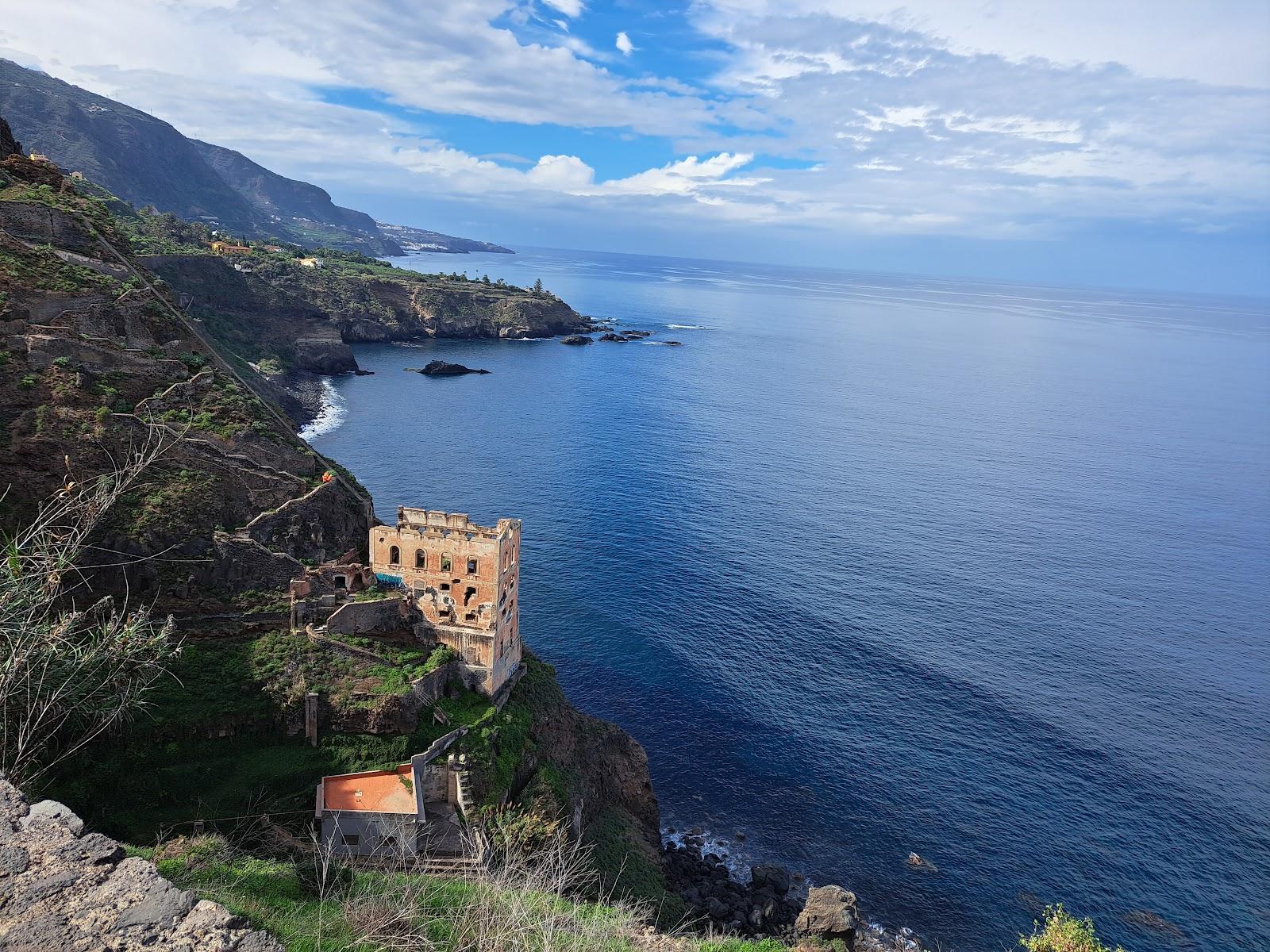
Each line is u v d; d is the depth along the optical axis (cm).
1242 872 7494
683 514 14888
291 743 6625
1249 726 9494
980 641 10988
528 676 8269
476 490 15450
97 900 1683
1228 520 16188
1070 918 6750
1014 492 17300
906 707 9575
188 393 8550
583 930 3788
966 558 13625
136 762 5962
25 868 1744
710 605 11525
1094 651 10881
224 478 7881
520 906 3403
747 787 8419
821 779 8512
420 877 3869
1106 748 8988
